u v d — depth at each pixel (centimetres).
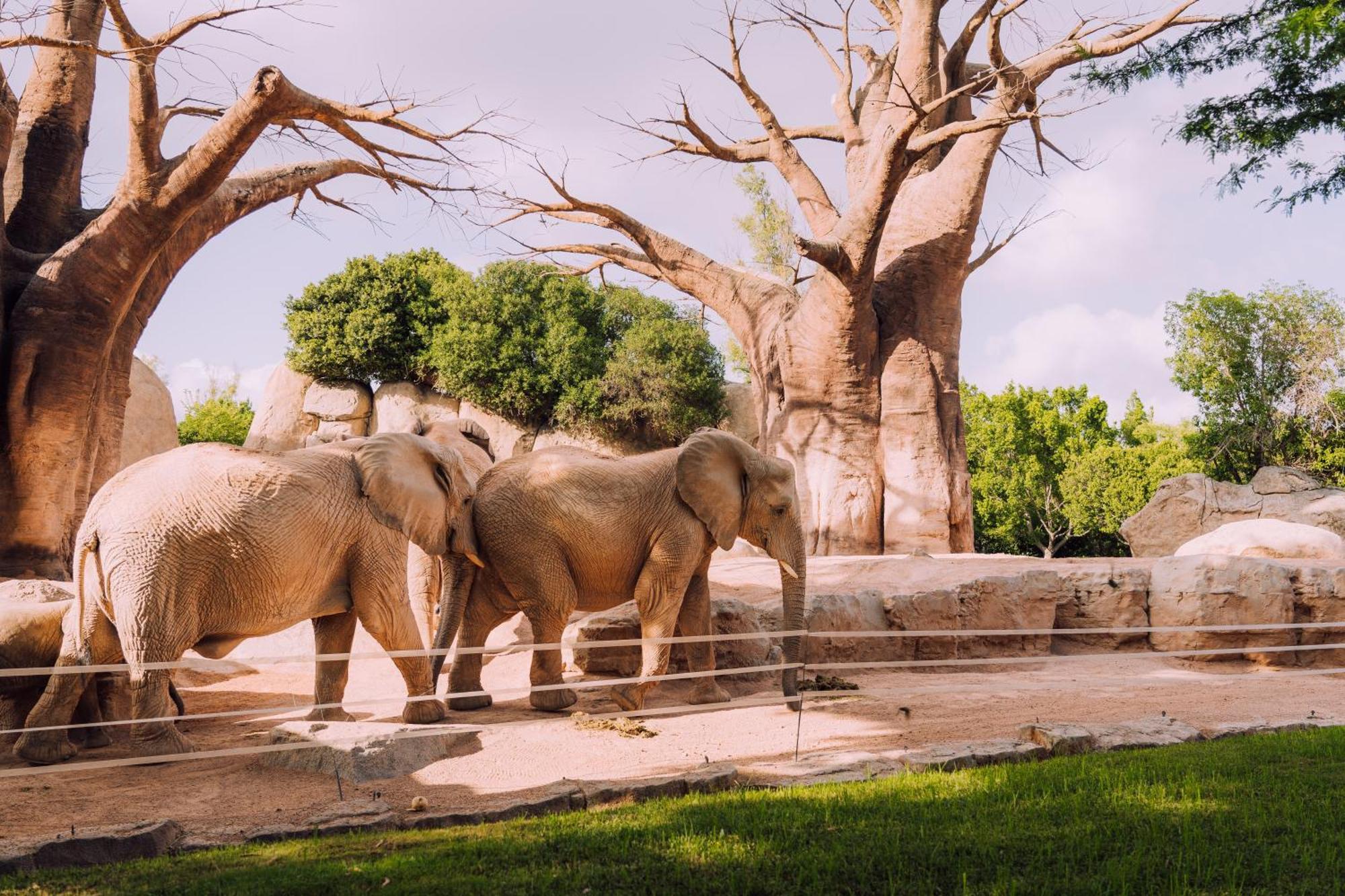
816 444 2273
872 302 2236
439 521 921
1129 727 849
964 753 750
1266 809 583
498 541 993
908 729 893
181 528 769
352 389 4006
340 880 468
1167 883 463
